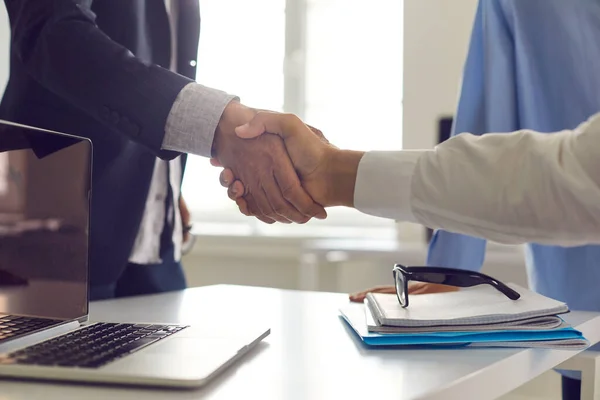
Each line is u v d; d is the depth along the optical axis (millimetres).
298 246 2941
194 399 527
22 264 712
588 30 1176
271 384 578
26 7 1079
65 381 569
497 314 767
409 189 829
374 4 2988
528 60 1229
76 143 834
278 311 1006
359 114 3020
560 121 1220
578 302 1211
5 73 1752
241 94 3176
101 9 1161
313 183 1058
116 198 1179
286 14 3135
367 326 783
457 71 2635
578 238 733
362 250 2297
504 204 744
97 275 1173
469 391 617
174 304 1091
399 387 571
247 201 1188
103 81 1046
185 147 1112
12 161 712
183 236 1426
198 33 1296
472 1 2605
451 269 919
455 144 814
